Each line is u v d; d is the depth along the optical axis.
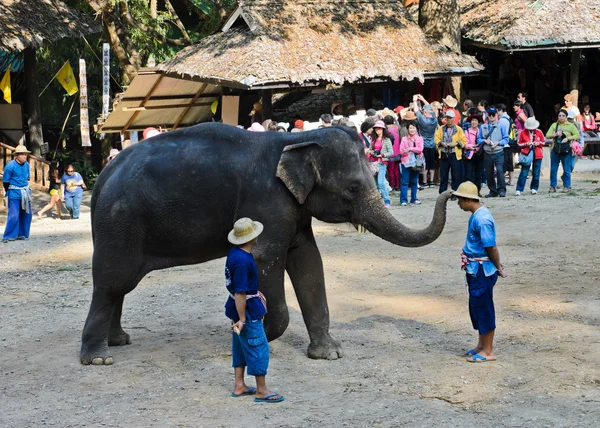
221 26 24.44
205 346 9.55
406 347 9.16
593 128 26.70
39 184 24.50
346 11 24.31
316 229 17.20
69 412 7.61
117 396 7.99
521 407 7.27
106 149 30.67
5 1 24.80
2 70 27.92
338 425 7.03
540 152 19.59
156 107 25.25
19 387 8.35
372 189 8.55
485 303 8.46
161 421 7.29
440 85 26.03
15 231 17.66
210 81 22.08
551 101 30.70
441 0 24.61
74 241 17.41
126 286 8.89
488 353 8.56
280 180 8.62
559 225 15.73
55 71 30.64
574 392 7.56
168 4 30.33
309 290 9.04
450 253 14.10
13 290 12.88
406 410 7.30
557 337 9.21
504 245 14.41
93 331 9.03
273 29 22.83
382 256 14.16
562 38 25.42
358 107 24.28
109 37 29.30
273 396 7.66
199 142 8.85
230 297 7.70
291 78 21.53
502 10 27.12
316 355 8.93
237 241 7.54
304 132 8.83
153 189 8.72
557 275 12.12
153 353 9.35
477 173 20.25
